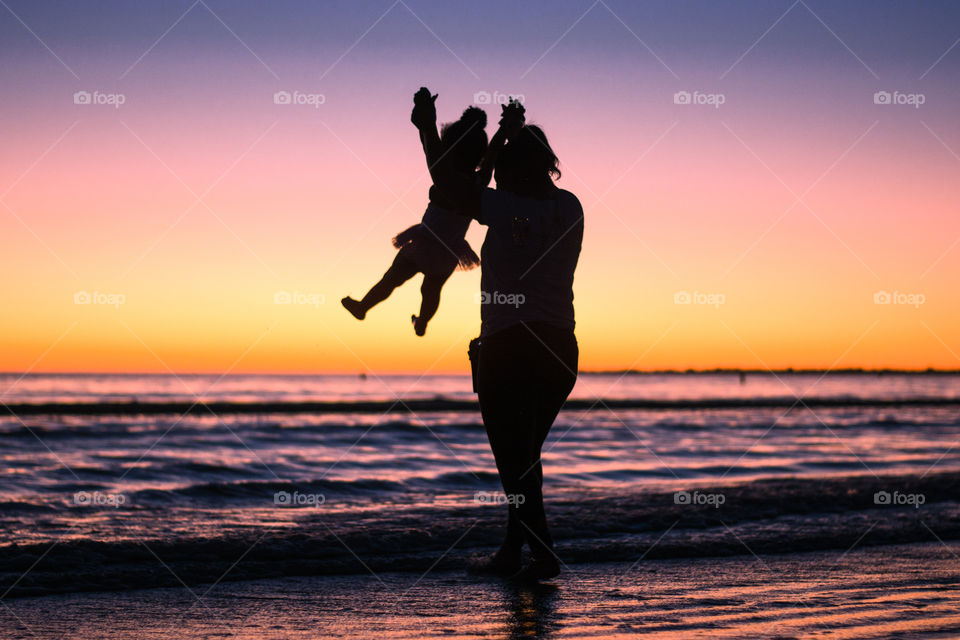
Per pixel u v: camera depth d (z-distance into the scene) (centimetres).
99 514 629
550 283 345
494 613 288
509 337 342
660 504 609
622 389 9738
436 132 344
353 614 286
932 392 9344
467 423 2769
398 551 418
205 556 391
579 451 1841
